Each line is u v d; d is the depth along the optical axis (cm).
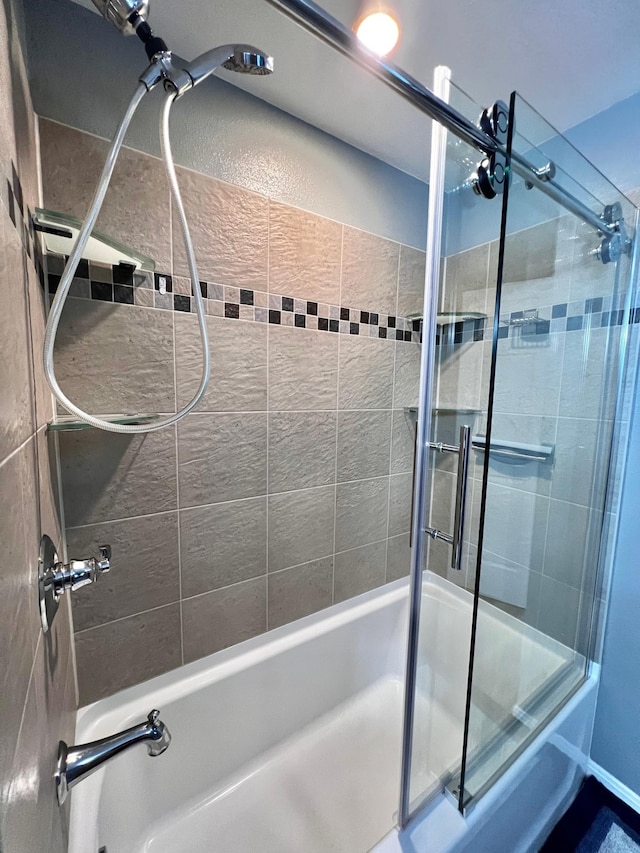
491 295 90
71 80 85
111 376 96
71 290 89
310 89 106
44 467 70
